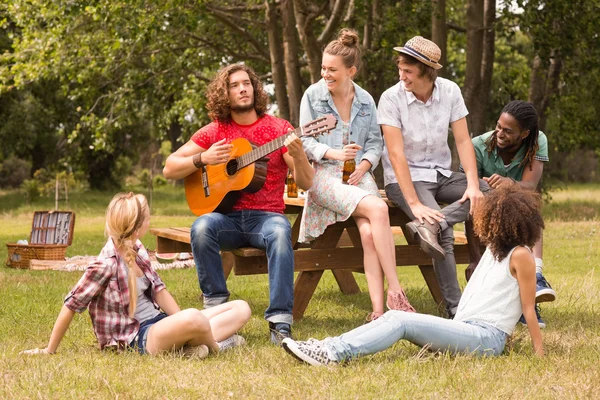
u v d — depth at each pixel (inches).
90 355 166.7
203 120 769.6
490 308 168.2
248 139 213.0
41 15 638.5
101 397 135.5
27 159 1366.9
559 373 151.6
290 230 198.4
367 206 203.3
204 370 154.8
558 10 642.8
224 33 742.5
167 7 596.7
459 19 860.6
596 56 700.7
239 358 166.9
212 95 212.8
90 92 738.8
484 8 668.1
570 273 321.4
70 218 383.6
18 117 1054.4
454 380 145.3
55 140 1251.2
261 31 749.3
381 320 161.5
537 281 202.8
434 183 219.9
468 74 627.5
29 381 144.0
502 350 167.8
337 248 225.8
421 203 215.2
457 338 162.2
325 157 211.8
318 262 223.9
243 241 206.5
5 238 543.5
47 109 1084.5
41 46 660.1
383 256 199.6
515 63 1083.9
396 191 222.8
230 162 208.2
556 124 818.8
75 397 135.2
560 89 808.3
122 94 732.7
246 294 277.7
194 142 213.0
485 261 173.5
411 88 215.3
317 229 216.4
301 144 198.7
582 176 1808.6
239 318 180.4
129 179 1594.5
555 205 863.7
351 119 221.0
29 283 303.0
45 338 194.4
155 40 683.4
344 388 141.6
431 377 148.9
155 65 745.6
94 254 415.5
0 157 1253.1
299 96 600.7
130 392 138.3
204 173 211.5
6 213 907.4
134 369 153.4
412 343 172.2
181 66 721.0
